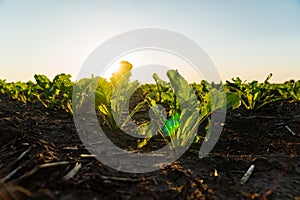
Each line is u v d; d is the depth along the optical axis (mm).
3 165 1813
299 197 1666
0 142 2135
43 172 1664
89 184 1584
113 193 1528
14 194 1413
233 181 1863
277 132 3203
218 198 1603
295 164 2199
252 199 1618
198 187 1727
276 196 1672
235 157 2307
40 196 1405
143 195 1552
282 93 5859
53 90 4141
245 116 3936
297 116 3961
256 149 2621
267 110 4266
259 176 1970
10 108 4027
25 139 2223
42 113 3848
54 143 2441
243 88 4578
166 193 1604
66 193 1468
